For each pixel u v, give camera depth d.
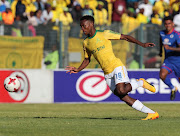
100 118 27.09
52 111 34.97
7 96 43.53
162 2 58.06
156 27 44.75
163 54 45.31
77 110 36.19
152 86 25.14
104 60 24.14
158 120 25.09
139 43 23.61
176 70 35.06
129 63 44.81
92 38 24.09
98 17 55.66
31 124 22.66
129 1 58.03
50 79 43.84
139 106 24.98
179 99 44.75
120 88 23.67
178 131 19.97
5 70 43.09
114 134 18.62
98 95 43.97
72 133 18.88
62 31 43.97
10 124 22.66
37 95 43.84
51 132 19.23
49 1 56.47
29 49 44.19
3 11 53.66
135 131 19.70
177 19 55.78
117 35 23.88
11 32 43.88
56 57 44.22
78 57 44.19
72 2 56.69
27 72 43.66
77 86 43.88
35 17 54.06
